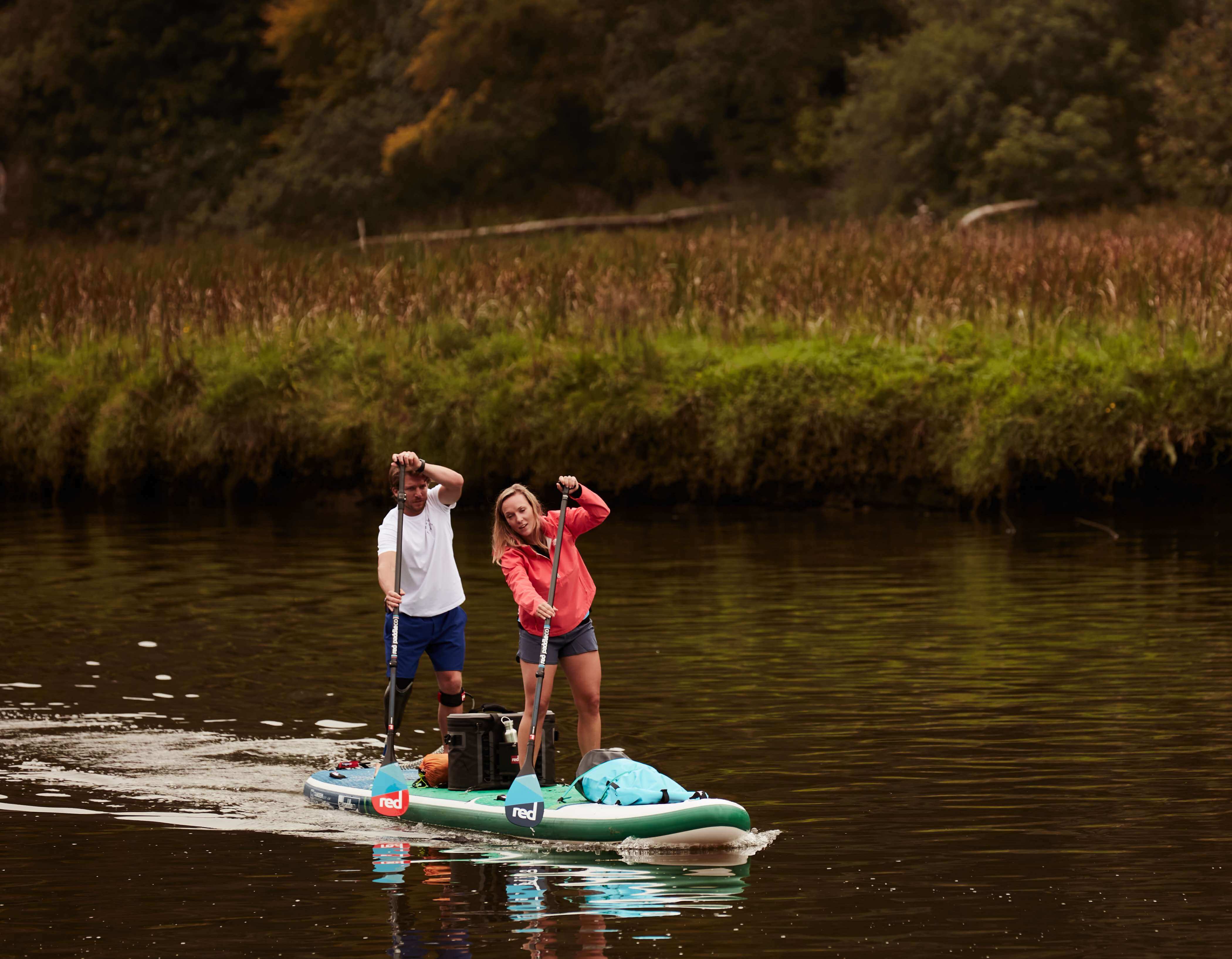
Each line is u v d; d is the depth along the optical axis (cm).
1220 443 3378
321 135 9406
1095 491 3459
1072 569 2712
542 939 1141
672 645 2150
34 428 4075
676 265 4216
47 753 1681
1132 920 1156
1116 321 3669
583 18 8700
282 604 2497
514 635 2255
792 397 3634
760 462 3659
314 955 1116
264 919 1188
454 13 8731
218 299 4384
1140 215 5750
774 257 4353
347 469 3894
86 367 4156
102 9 10994
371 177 9225
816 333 3816
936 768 1562
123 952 1125
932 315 3825
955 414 3528
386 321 4134
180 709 1867
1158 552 2883
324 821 1456
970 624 2253
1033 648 2089
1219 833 1349
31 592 2617
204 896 1242
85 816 1466
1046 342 3594
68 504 3906
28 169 11325
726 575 2714
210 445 3903
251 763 1647
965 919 1162
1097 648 2083
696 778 1542
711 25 8469
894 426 3572
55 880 1282
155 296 4494
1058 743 1644
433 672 2059
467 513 3691
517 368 3831
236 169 10581
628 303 3988
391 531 1620
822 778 1537
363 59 10062
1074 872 1260
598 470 3738
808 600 2467
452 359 3941
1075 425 3406
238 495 3956
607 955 1107
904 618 2309
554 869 1308
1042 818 1401
